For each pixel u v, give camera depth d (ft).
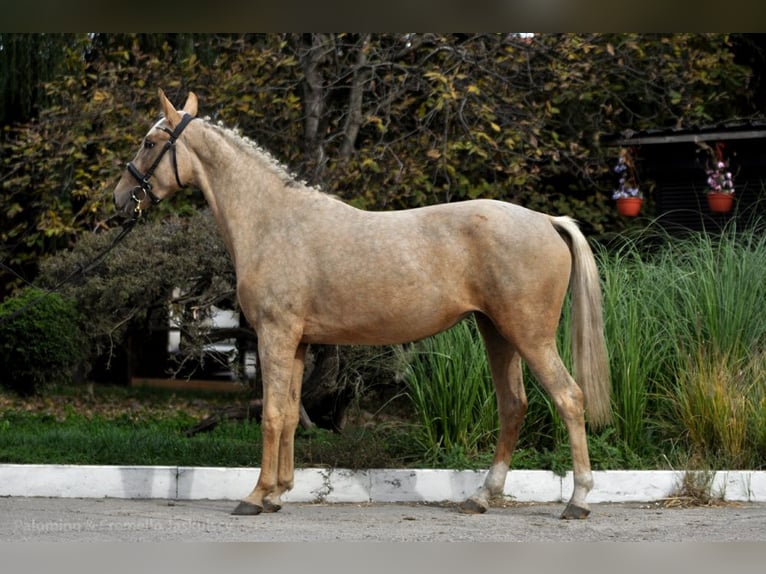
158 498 23.02
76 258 30.99
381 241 20.16
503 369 21.33
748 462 23.86
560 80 36.35
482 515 20.59
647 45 39.01
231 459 25.35
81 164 38.19
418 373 26.43
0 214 47.19
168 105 21.89
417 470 23.20
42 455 25.44
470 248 19.95
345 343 20.89
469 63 34.83
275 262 20.52
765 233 29.25
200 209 36.40
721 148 36.14
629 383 25.08
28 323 32.68
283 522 19.30
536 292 19.70
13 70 47.06
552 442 25.26
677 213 37.93
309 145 34.68
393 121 36.94
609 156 38.58
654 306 26.99
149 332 33.04
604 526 18.97
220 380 56.85
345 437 25.00
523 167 36.29
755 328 26.35
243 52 36.96
